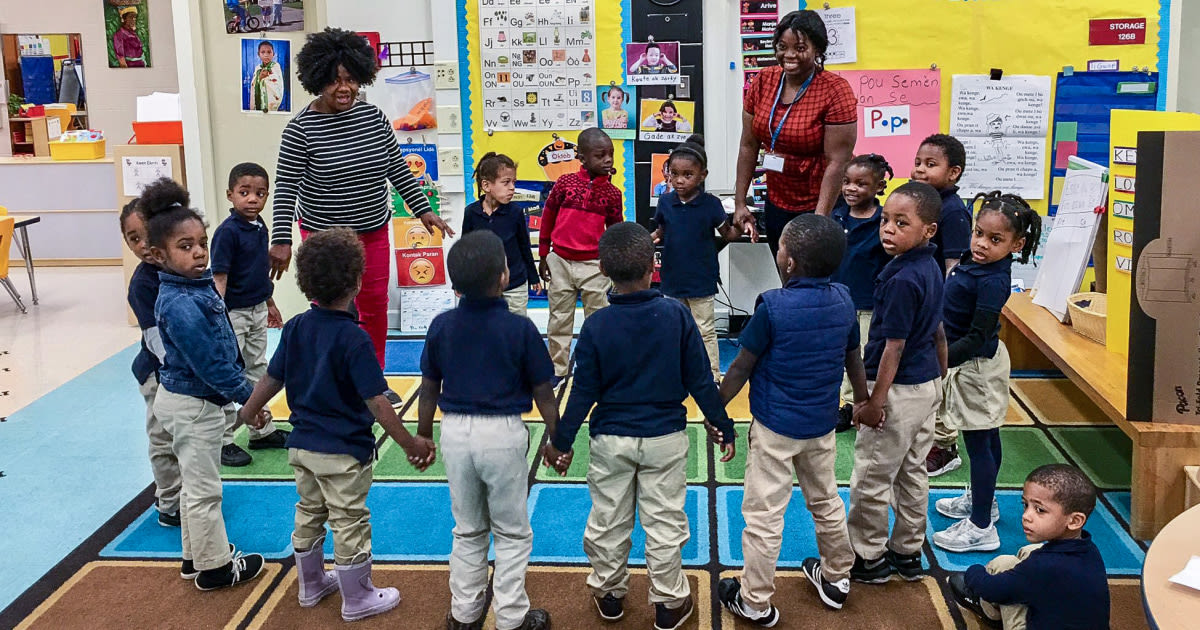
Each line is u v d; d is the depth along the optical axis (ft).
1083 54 17.38
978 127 17.76
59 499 12.18
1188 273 10.22
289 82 18.97
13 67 30.17
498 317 8.41
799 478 9.13
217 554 9.82
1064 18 17.29
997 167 17.90
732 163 18.20
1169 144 10.10
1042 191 17.90
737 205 14.37
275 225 13.33
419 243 19.29
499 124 18.53
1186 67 20.36
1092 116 17.53
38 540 11.10
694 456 13.10
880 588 9.78
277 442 13.62
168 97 20.03
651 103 18.08
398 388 16.05
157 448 11.03
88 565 10.52
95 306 22.35
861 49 17.63
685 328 8.52
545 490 12.11
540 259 15.71
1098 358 12.67
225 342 9.43
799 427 8.58
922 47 17.56
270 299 13.24
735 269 18.65
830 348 8.56
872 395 8.89
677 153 14.24
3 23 29.91
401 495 12.05
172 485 11.21
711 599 9.62
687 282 14.74
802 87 13.35
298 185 13.48
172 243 9.01
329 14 18.52
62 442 14.06
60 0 29.89
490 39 18.17
